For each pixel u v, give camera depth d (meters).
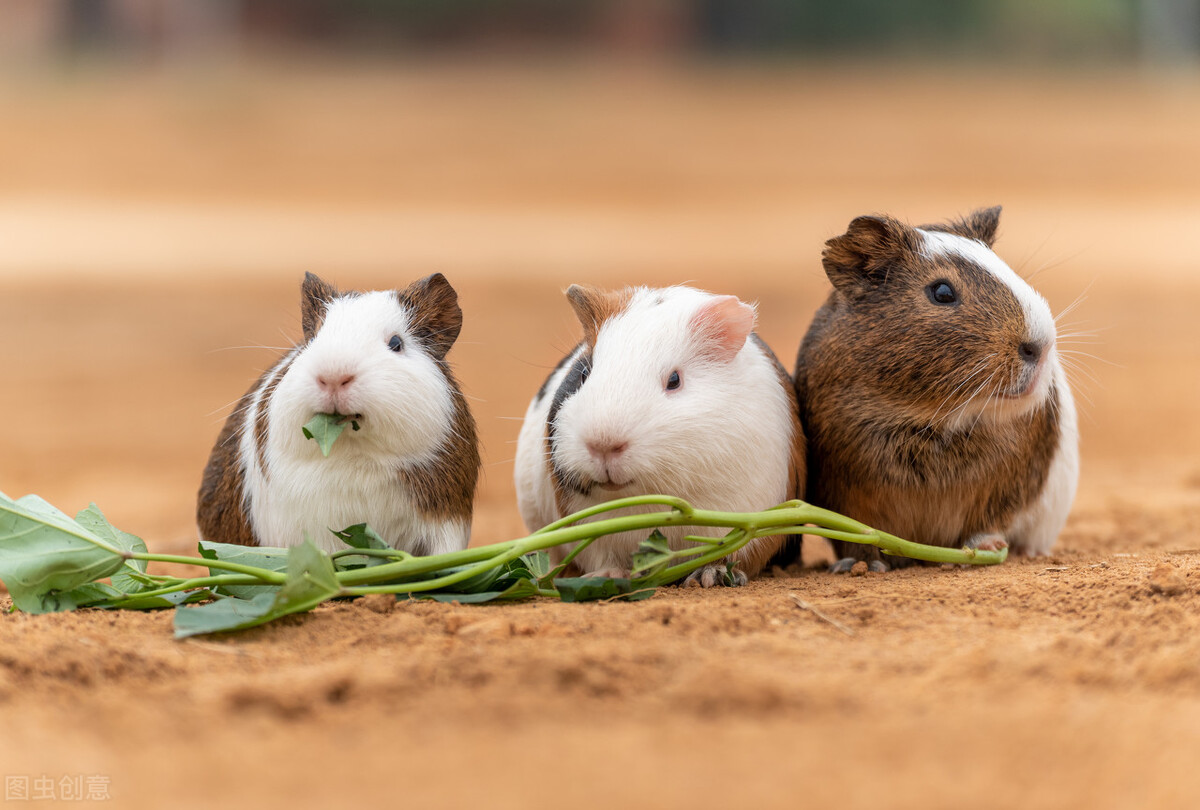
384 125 69.62
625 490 7.70
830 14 101.44
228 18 99.94
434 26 102.94
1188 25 103.50
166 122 67.81
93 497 15.87
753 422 7.94
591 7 102.38
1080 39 102.88
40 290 34.12
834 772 4.80
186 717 5.45
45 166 57.62
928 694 5.57
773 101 79.75
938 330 8.17
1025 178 55.75
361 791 4.71
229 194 53.41
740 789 4.67
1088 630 6.55
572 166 60.16
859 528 7.98
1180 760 4.89
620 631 6.48
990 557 8.59
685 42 102.50
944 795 4.62
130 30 96.44
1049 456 9.14
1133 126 69.88
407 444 7.57
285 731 5.27
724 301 7.93
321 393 7.30
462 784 4.75
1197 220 45.97
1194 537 11.16
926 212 46.97
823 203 50.53
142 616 7.11
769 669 5.86
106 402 22.98
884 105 77.94
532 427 9.05
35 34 95.75
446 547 7.90
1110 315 30.78
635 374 7.68
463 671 5.81
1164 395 23.03
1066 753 4.96
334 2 101.75
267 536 7.86
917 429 8.48
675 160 61.41
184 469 17.81
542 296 32.38
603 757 4.95
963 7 101.19
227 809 4.61
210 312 31.56
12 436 20.03
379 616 6.95
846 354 8.58
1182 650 6.04
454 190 54.69
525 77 90.50
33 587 7.08
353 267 36.81
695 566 7.66
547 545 7.17
